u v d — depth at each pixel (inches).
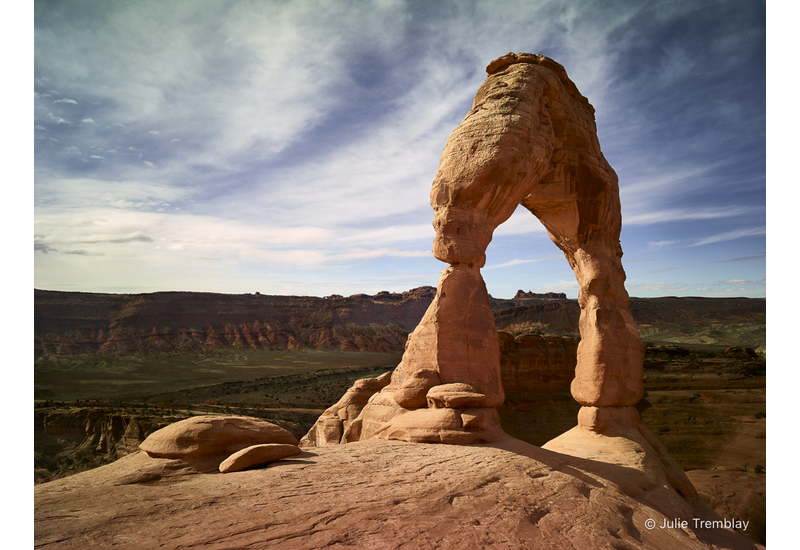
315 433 924.6
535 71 543.8
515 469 306.0
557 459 367.2
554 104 583.5
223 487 231.5
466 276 460.8
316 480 251.4
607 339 549.0
